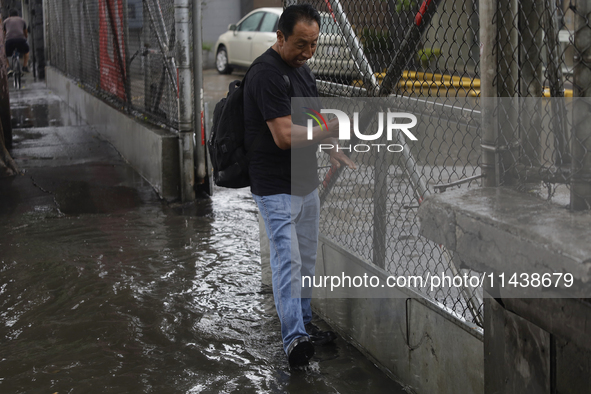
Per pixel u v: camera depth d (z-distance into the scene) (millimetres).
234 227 5602
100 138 9648
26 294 4129
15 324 3699
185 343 3477
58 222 5707
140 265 4664
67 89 13086
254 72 2939
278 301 3135
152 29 7082
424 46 2826
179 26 6012
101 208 6160
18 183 7070
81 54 11859
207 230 5512
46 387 3014
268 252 4262
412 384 2902
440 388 2676
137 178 7281
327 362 3266
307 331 3512
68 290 4191
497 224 1720
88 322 3721
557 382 1726
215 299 4082
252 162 3090
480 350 2377
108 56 9469
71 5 12344
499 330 1934
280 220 3086
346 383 3041
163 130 6836
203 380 3080
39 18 17797
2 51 9023
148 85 7527
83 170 7672
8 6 19359
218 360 3287
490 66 2133
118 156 8422
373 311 3205
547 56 2033
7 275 4441
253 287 4289
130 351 3383
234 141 3088
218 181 3176
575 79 1765
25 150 8820
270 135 3031
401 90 3156
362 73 3244
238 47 16547
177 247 5078
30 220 5762
